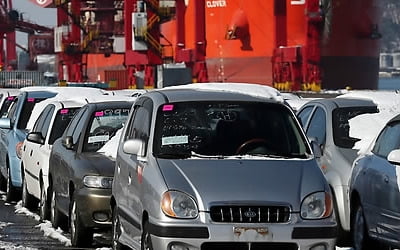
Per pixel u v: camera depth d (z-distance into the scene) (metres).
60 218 33.00
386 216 23.97
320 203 20.56
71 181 29.53
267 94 25.30
